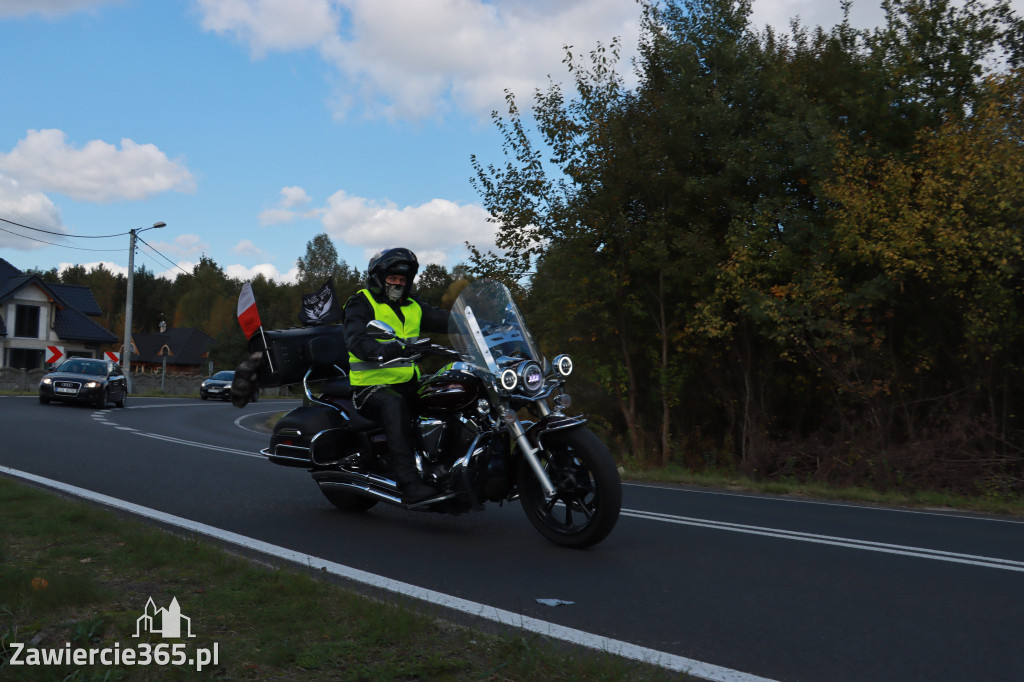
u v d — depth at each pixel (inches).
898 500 349.4
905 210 446.0
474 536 221.5
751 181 540.1
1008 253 420.5
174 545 184.1
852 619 151.0
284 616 137.3
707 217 562.6
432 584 170.7
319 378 255.8
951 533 249.0
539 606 156.0
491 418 204.7
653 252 539.8
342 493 255.9
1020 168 418.0
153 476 322.0
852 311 478.3
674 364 593.6
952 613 155.4
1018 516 316.8
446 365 214.4
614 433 647.1
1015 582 180.4
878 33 525.7
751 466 524.4
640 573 183.0
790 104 518.3
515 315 213.3
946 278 441.4
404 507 217.0
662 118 546.9
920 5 507.2
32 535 195.0
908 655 132.0
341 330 254.7
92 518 210.7
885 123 517.0
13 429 494.9
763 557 202.4
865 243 460.1
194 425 705.6
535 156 592.4
